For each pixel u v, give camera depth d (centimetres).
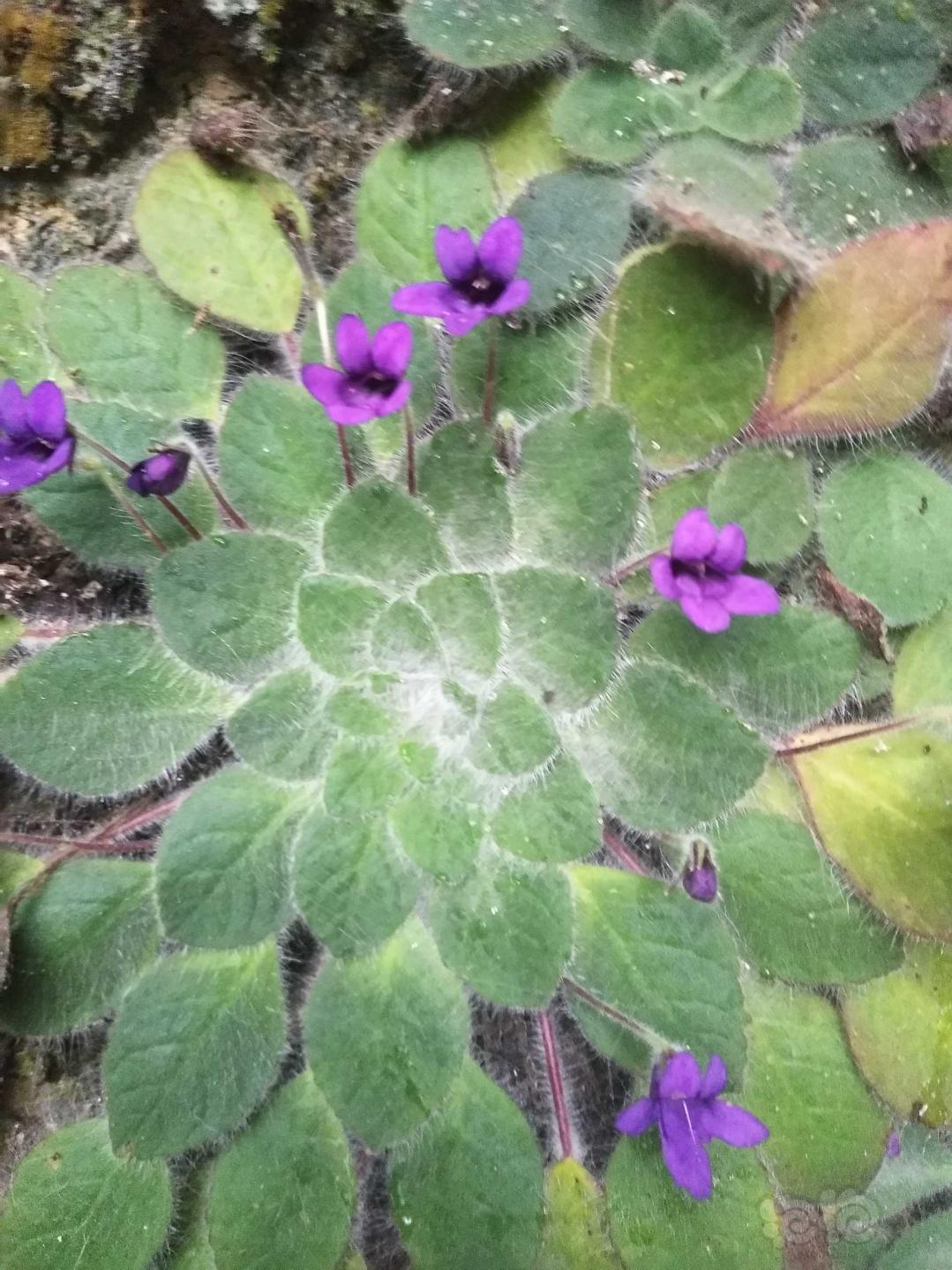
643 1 13
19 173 13
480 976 10
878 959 11
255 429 11
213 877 10
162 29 13
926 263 12
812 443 12
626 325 12
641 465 12
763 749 11
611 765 11
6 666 11
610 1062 12
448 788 11
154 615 11
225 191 12
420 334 12
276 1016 11
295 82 13
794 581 12
